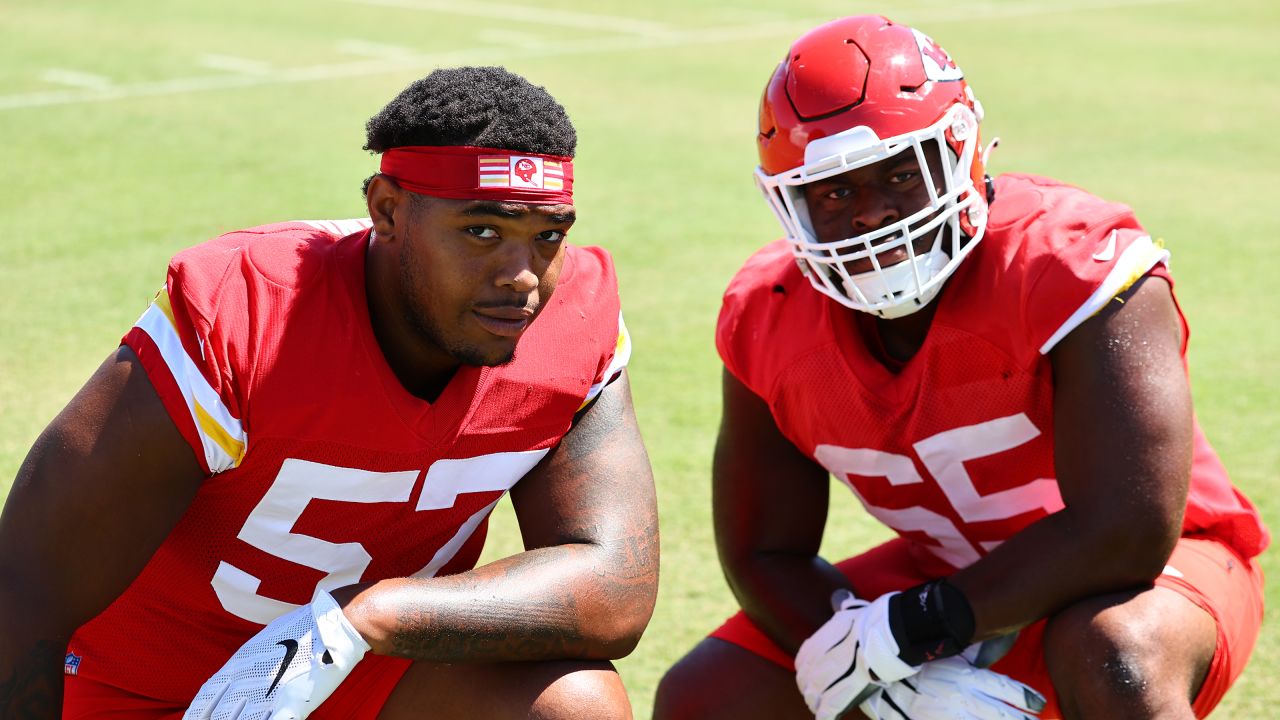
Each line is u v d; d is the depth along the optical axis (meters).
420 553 7.45
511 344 6.78
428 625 6.63
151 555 6.74
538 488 7.44
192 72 37.91
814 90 7.48
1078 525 7.25
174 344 6.51
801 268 7.93
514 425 7.18
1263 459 14.30
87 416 6.48
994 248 7.62
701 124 32.69
